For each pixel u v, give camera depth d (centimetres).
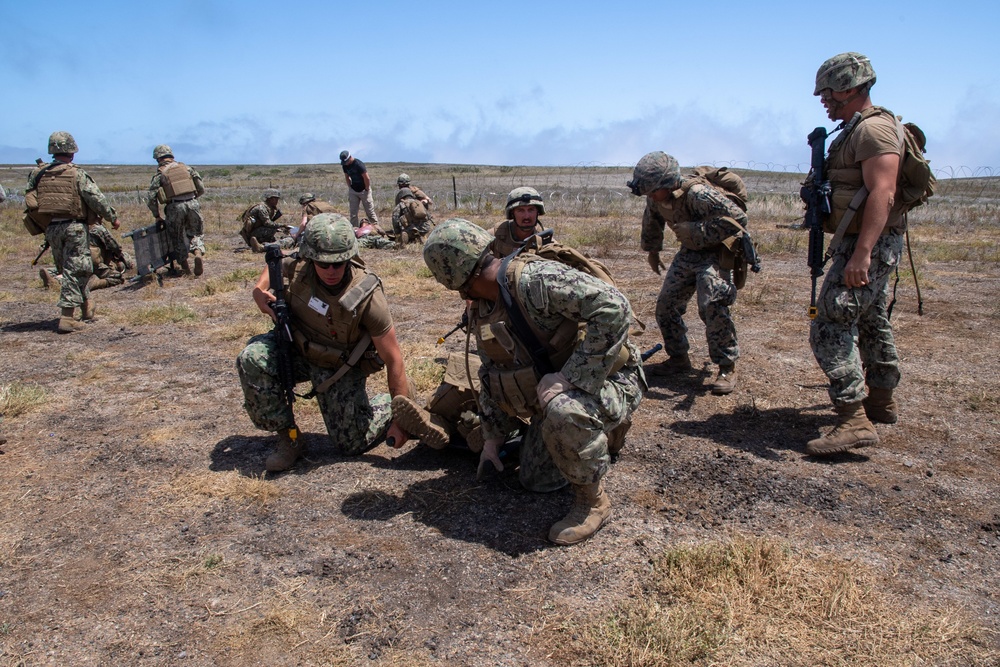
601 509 312
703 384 511
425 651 242
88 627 258
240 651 244
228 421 459
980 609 256
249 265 1115
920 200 371
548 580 279
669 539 307
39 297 884
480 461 355
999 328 641
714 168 505
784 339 621
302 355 384
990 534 307
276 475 380
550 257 299
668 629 243
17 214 1875
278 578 284
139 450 413
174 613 265
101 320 754
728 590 265
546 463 345
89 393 517
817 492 345
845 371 374
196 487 362
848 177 367
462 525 322
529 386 297
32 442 428
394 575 285
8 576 290
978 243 1238
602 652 236
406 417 355
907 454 386
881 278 382
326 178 5772
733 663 230
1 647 249
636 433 425
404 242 1259
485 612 261
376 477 373
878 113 358
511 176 5597
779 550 287
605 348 274
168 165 975
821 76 368
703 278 475
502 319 292
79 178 704
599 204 2156
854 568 281
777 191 3391
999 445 395
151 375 561
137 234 931
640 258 1098
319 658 240
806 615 253
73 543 314
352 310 354
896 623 247
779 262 1051
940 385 493
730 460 381
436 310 778
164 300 858
